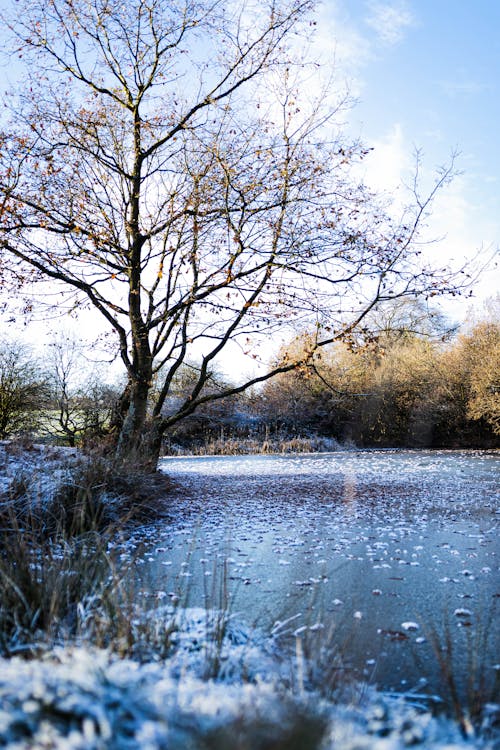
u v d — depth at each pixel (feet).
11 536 20.39
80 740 5.61
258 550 24.26
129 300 42.14
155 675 8.48
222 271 39.78
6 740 5.60
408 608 16.74
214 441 102.83
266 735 6.33
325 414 114.21
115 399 69.15
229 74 40.98
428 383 112.47
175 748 5.87
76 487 27.32
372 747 6.18
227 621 12.62
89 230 40.93
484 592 18.25
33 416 70.90
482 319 111.14
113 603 12.23
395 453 94.63
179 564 21.74
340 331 40.91
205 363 42.98
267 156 39.22
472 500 38.81
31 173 39.27
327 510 34.86
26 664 7.77
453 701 9.46
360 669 12.30
